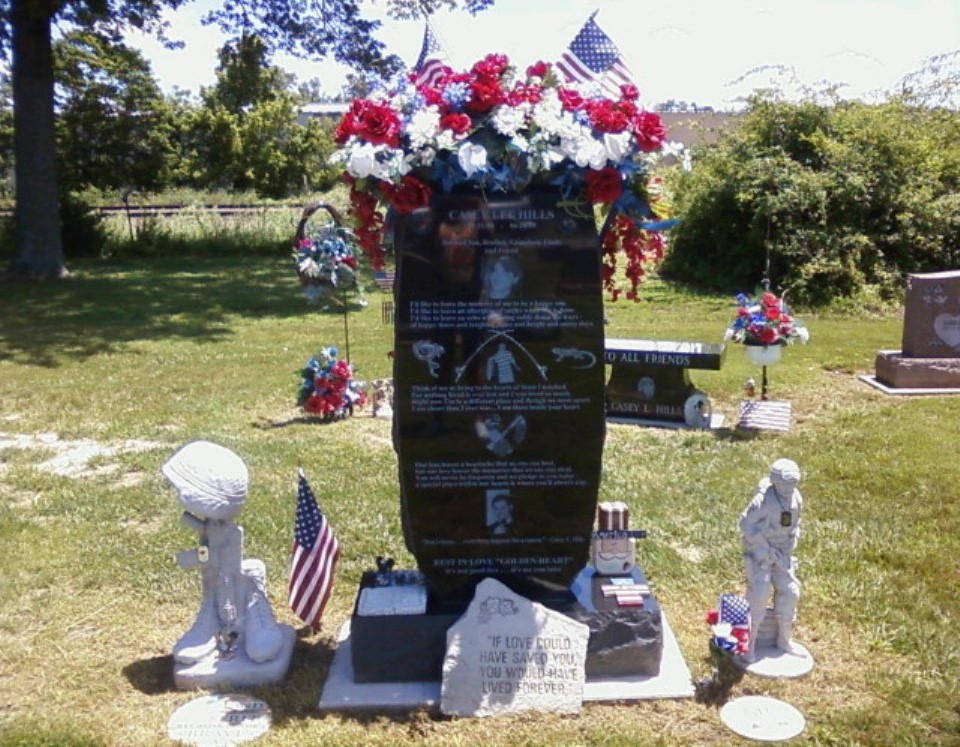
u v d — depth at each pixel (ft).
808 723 15.31
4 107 132.36
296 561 17.46
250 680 16.65
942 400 36.65
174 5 78.95
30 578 21.02
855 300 61.16
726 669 16.94
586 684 16.35
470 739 15.05
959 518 24.04
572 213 16.02
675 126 76.95
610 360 34.35
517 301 16.22
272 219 100.99
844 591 19.88
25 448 30.96
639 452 30.27
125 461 29.25
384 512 24.73
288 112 156.66
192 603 20.04
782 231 64.23
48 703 16.14
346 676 16.79
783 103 67.92
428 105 15.48
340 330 53.78
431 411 16.49
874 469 27.86
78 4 73.87
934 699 15.89
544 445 16.63
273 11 83.66
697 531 23.36
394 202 15.62
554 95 15.78
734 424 33.88
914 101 73.15
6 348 48.01
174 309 61.98
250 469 28.09
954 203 64.23
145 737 15.05
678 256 73.05
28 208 75.31
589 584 17.61
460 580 17.06
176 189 152.76
